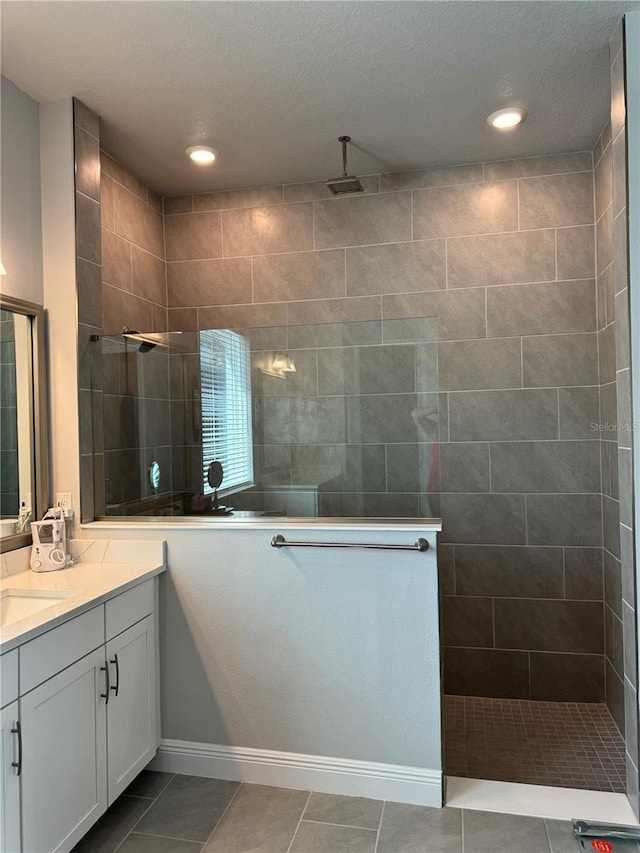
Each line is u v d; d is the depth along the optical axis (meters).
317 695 2.16
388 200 3.12
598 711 2.84
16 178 2.24
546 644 2.97
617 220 2.05
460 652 3.06
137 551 2.30
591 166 2.92
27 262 2.29
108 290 2.77
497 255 3.01
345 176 2.64
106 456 2.47
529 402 2.98
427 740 2.06
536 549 2.98
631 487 1.97
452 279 3.05
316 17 1.88
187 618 2.28
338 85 2.28
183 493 2.41
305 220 3.21
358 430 2.26
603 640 2.91
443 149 2.87
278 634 2.19
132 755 2.09
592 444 2.92
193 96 2.35
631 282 1.95
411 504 2.23
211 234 3.31
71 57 2.07
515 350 2.99
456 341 3.05
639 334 1.94
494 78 2.26
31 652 1.59
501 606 3.02
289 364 2.32
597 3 1.85
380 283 3.13
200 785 2.21
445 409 3.07
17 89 2.25
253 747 2.23
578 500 2.94
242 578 2.22
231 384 2.36
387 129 2.65
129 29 1.93
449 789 2.17
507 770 2.32
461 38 2.01
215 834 1.93
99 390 2.46
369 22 1.91
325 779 2.15
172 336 2.42
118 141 2.71
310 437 2.30
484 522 3.03
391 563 2.08
